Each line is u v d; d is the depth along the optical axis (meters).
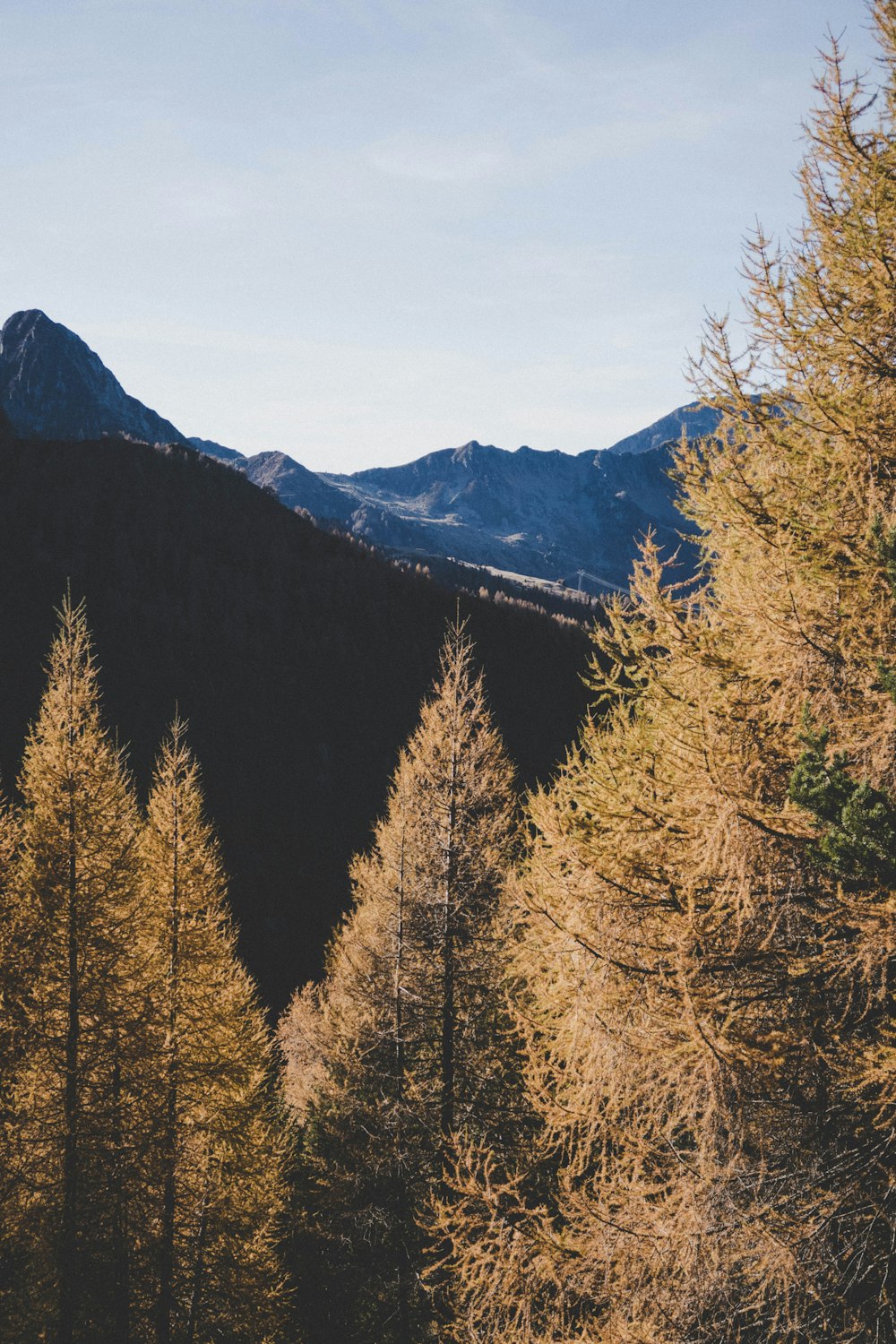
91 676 12.38
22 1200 10.98
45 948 11.30
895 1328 4.02
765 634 5.05
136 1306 12.81
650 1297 4.59
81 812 11.72
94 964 11.72
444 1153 11.38
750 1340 4.47
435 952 12.54
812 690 4.91
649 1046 4.76
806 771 4.06
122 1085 12.06
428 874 13.05
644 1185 4.77
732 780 4.89
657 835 5.17
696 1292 4.49
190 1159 13.18
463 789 12.93
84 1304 11.49
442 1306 10.80
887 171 4.86
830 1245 4.33
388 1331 13.01
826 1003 4.63
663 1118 5.41
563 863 5.59
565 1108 5.30
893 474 4.79
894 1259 4.23
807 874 4.67
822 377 5.07
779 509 5.04
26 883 11.54
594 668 6.13
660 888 5.08
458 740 12.96
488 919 12.53
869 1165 4.30
